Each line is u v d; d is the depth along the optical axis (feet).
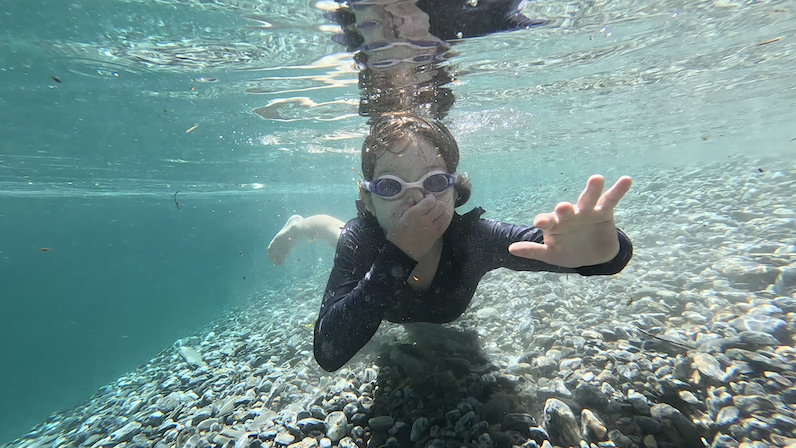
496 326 2.73
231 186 17.56
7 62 4.21
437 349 2.34
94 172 10.86
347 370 2.39
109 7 3.33
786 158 7.60
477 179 26.89
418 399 1.85
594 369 1.88
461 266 2.00
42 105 5.49
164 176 12.59
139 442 2.28
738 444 1.37
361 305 1.76
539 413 1.68
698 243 3.74
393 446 1.63
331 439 1.75
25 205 17.87
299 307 6.01
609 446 1.43
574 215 1.29
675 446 1.41
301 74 4.81
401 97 5.55
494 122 9.03
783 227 3.44
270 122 7.47
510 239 1.86
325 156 12.51
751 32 4.98
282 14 3.35
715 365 1.68
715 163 10.09
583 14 3.82
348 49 4.04
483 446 1.51
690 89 7.79
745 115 11.70
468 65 4.76
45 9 3.32
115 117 6.25
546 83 6.25
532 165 20.79
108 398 3.69
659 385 1.66
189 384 3.13
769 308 2.11
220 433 2.05
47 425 3.66
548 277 3.74
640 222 5.22
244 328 5.55
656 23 4.33
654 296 2.67
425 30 3.65
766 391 1.54
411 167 1.76
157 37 3.80
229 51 4.11
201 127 7.29
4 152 7.75
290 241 4.49
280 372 2.77
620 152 17.70
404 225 1.71
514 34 4.02
